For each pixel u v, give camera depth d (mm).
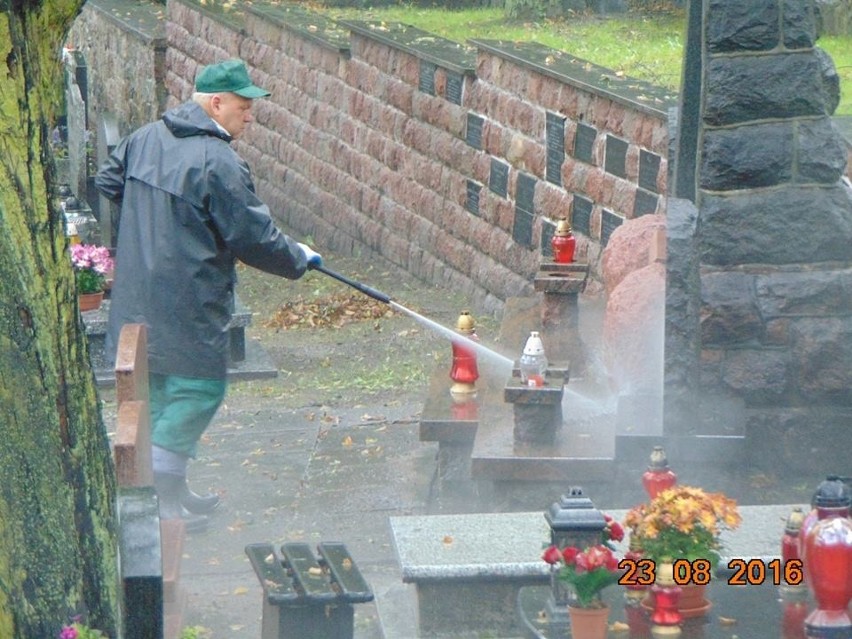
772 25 8336
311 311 15438
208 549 8977
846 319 8484
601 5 23844
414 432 11195
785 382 8547
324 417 11695
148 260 8992
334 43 18125
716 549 6320
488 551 7051
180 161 8922
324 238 18984
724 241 8477
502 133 14531
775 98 8367
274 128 20359
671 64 18453
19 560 5664
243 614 7922
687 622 6262
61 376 5652
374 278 16953
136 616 5711
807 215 8430
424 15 26203
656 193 11820
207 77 9078
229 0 22266
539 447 8586
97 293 12547
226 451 10930
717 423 8453
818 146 8391
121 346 7293
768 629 6172
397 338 14258
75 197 17000
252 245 9008
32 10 5473
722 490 8531
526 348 8695
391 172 17078
